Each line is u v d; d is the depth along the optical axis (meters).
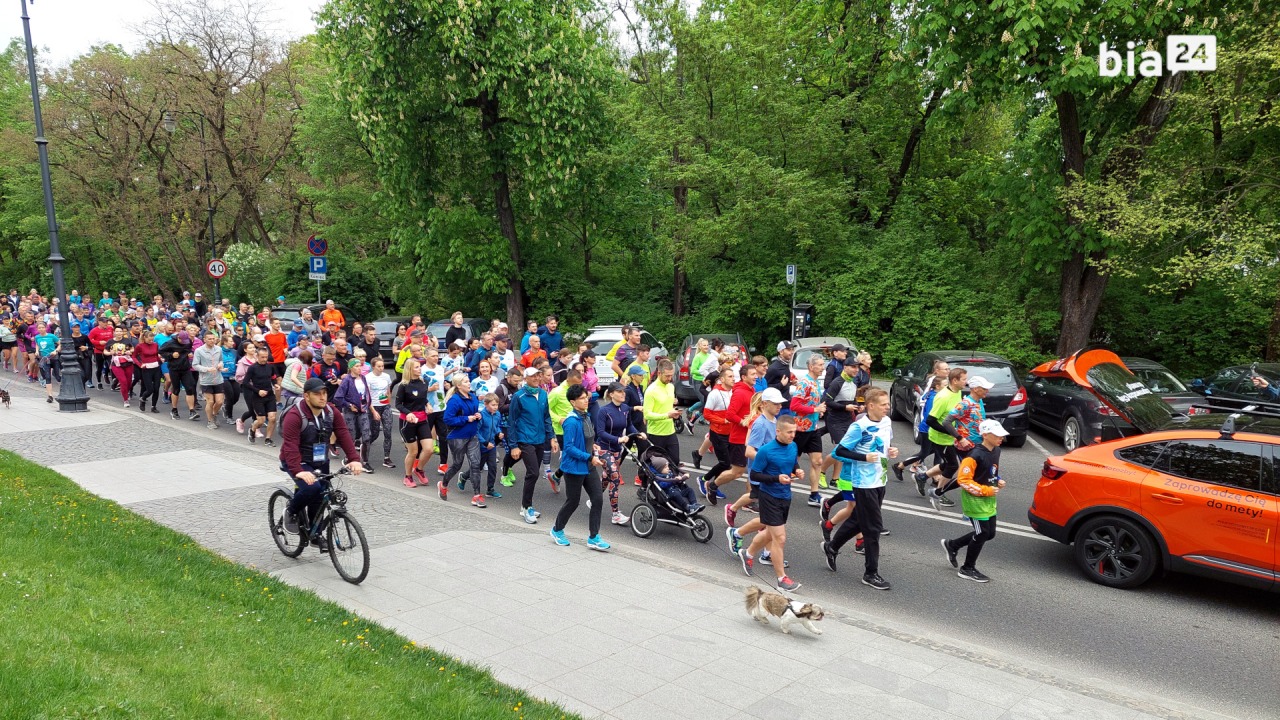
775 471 7.26
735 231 24.77
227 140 34.62
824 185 25.78
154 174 35.06
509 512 10.04
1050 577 7.78
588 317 29.31
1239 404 7.66
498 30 22.98
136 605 5.41
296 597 6.27
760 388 11.42
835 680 5.27
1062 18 15.12
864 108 26.03
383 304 36.53
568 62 23.61
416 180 26.11
